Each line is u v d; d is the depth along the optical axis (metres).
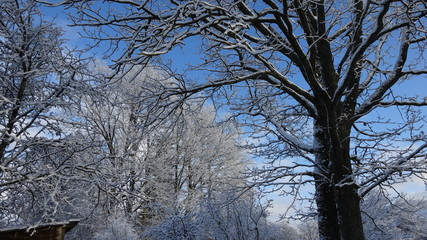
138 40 6.50
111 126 18.22
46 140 9.91
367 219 10.09
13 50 9.20
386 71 7.75
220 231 11.56
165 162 20.06
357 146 7.89
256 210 11.96
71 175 9.62
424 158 5.82
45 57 9.25
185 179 21.78
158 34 6.54
